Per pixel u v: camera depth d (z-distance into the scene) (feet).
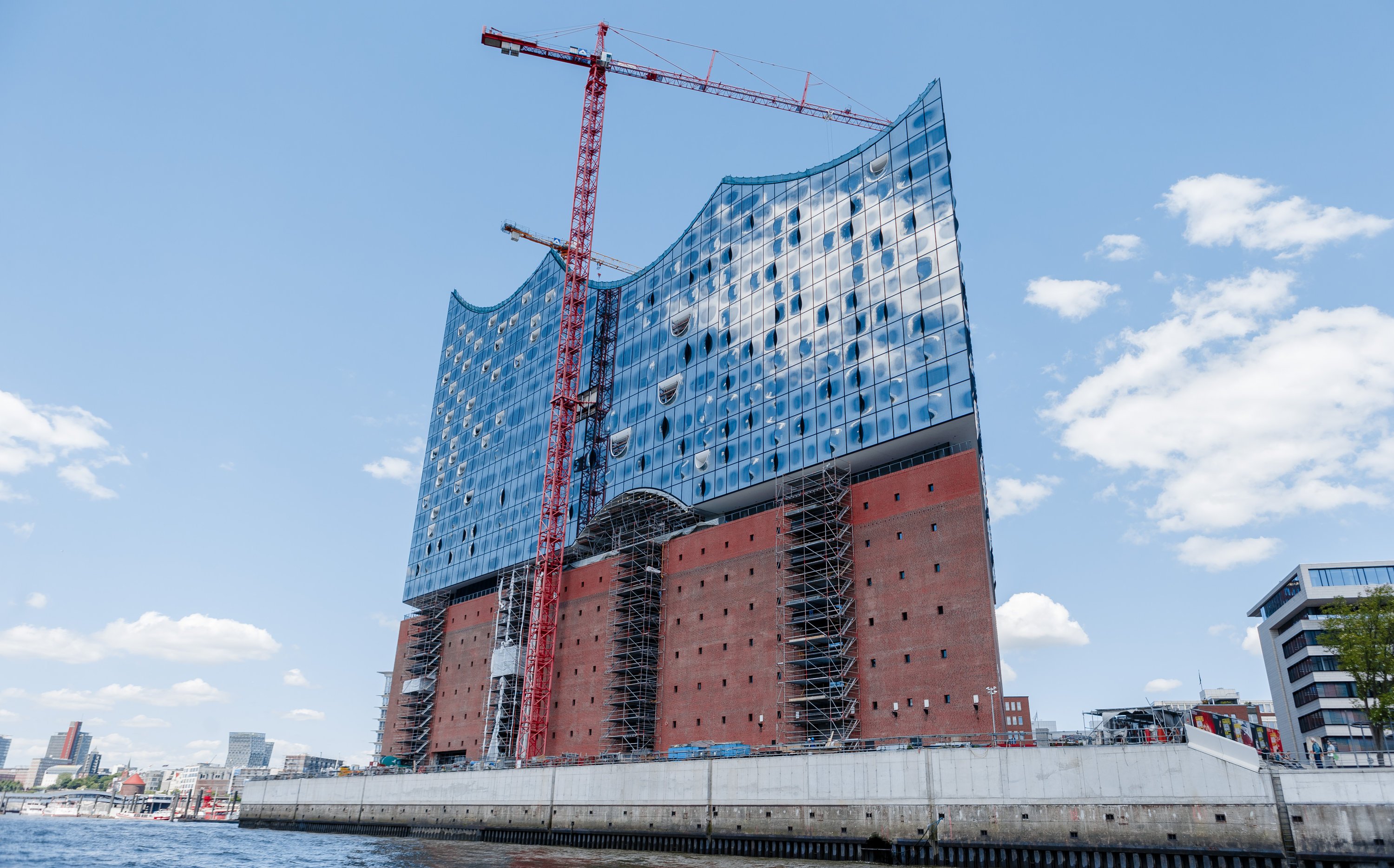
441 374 458.09
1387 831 127.24
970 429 221.05
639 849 213.87
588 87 380.78
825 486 237.04
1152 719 160.76
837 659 220.23
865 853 173.37
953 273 231.50
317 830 341.00
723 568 258.57
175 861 201.36
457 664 354.74
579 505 322.55
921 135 254.06
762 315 280.92
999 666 193.36
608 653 282.97
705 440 282.77
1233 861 136.56
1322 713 295.48
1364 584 305.94
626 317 339.36
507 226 394.73
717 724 240.32
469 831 267.39
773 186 295.89
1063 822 152.56
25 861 202.49
